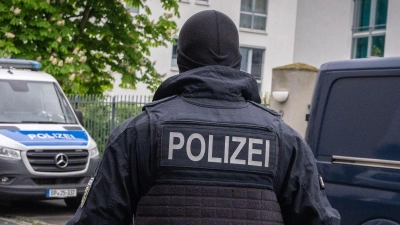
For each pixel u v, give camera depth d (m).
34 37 15.95
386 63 5.16
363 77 5.30
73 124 11.77
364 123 5.22
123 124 2.47
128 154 2.41
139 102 16.09
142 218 2.37
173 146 2.39
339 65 5.48
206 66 2.52
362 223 5.13
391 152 5.00
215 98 2.49
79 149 11.04
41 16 16.52
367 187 5.12
